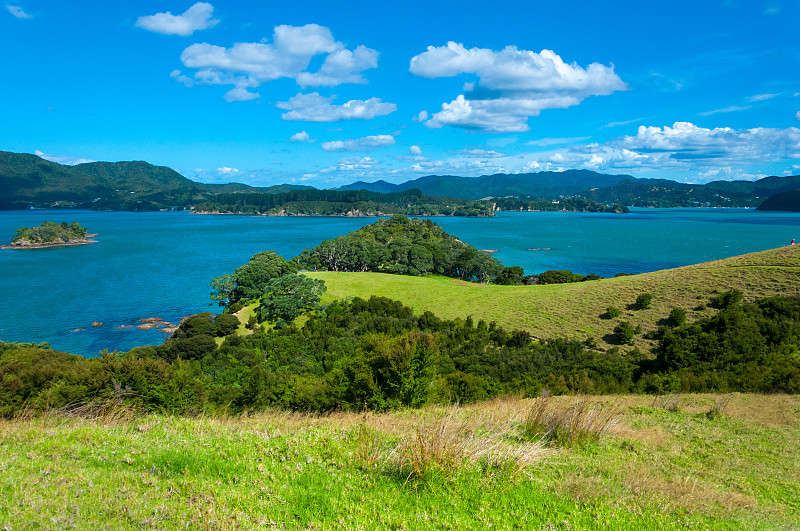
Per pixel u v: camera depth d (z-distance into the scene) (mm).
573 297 52719
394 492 5727
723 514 6422
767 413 14406
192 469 6090
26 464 5770
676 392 19844
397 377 16812
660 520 5777
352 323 53594
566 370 30781
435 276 112875
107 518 4406
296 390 19984
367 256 110438
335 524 4754
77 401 12789
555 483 6797
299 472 6230
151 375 14797
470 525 5027
